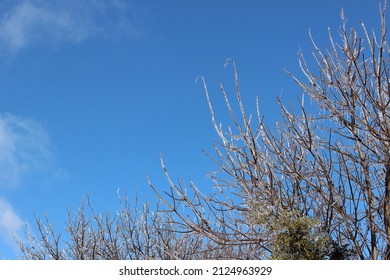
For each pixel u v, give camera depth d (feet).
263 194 19.24
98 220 32.40
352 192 19.35
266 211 18.78
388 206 18.69
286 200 19.45
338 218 19.63
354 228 19.11
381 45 17.33
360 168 19.54
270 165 19.54
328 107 18.78
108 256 30.19
